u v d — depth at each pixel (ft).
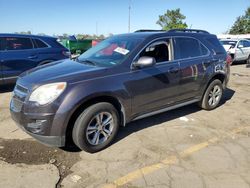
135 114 14.94
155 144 14.56
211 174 11.82
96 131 13.29
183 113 19.70
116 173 11.76
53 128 12.01
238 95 25.99
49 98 11.89
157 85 15.52
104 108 13.23
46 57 27.37
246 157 13.38
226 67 20.57
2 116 18.37
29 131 12.35
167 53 16.55
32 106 12.00
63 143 12.41
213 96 20.31
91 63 14.82
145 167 12.27
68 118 12.15
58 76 12.66
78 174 11.64
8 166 12.12
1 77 24.79
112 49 15.70
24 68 26.04
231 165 12.60
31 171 11.78
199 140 15.20
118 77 13.70
